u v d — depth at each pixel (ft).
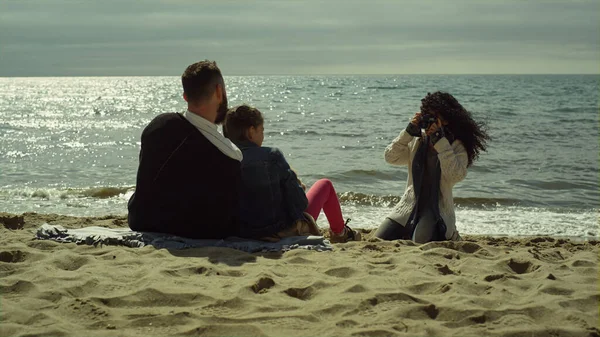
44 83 416.05
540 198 35.14
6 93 213.46
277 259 12.80
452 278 11.36
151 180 13.66
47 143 59.72
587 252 15.06
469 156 16.56
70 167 44.34
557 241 18.99
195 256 12.71
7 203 30.73
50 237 14.29
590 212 31.42
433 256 13.52
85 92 228.84
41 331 8.32
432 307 9.61
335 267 11.95
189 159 13.38
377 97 152.56
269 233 14.19
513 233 26.23
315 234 14.67
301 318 9.03
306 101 137.80
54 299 9.87
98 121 90.79
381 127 76.84
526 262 13.11
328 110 107.34
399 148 16.97
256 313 9.25
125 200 32.48
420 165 16.51
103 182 38.34
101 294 10.19
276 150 14.23
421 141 16.72
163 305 9.74
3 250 12.78
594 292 10.50
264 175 14.01
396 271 11.84
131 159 49.24
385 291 10.27
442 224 16.12
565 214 30.76
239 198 14.06
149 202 13.80
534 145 59.57
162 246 13.30
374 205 33.06
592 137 66.23
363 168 44.96
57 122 87.97
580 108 109.70
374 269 11.93
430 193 16.57
